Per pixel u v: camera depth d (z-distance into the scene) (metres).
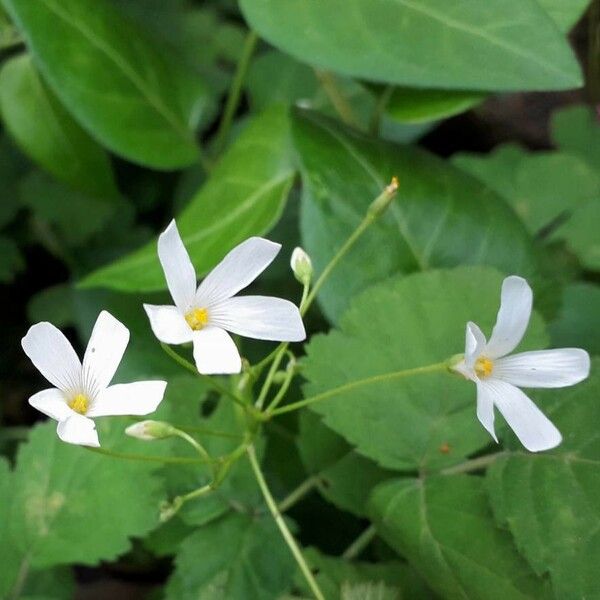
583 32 0.32
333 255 0.22
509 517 0.18
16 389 0.29
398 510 0.19
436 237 0.22
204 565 0.20
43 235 0.29
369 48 0.21
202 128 0.28
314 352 0.20
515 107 0.32
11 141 0.30
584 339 0.23
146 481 0.20
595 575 0.18
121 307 0.24
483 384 0.17
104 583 0.25
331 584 0.19
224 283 0.17
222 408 0.21
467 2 0.21
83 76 0.24
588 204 0.27
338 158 0.22
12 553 0.20
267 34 0.21
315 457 0.21
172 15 0.31
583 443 0.19
